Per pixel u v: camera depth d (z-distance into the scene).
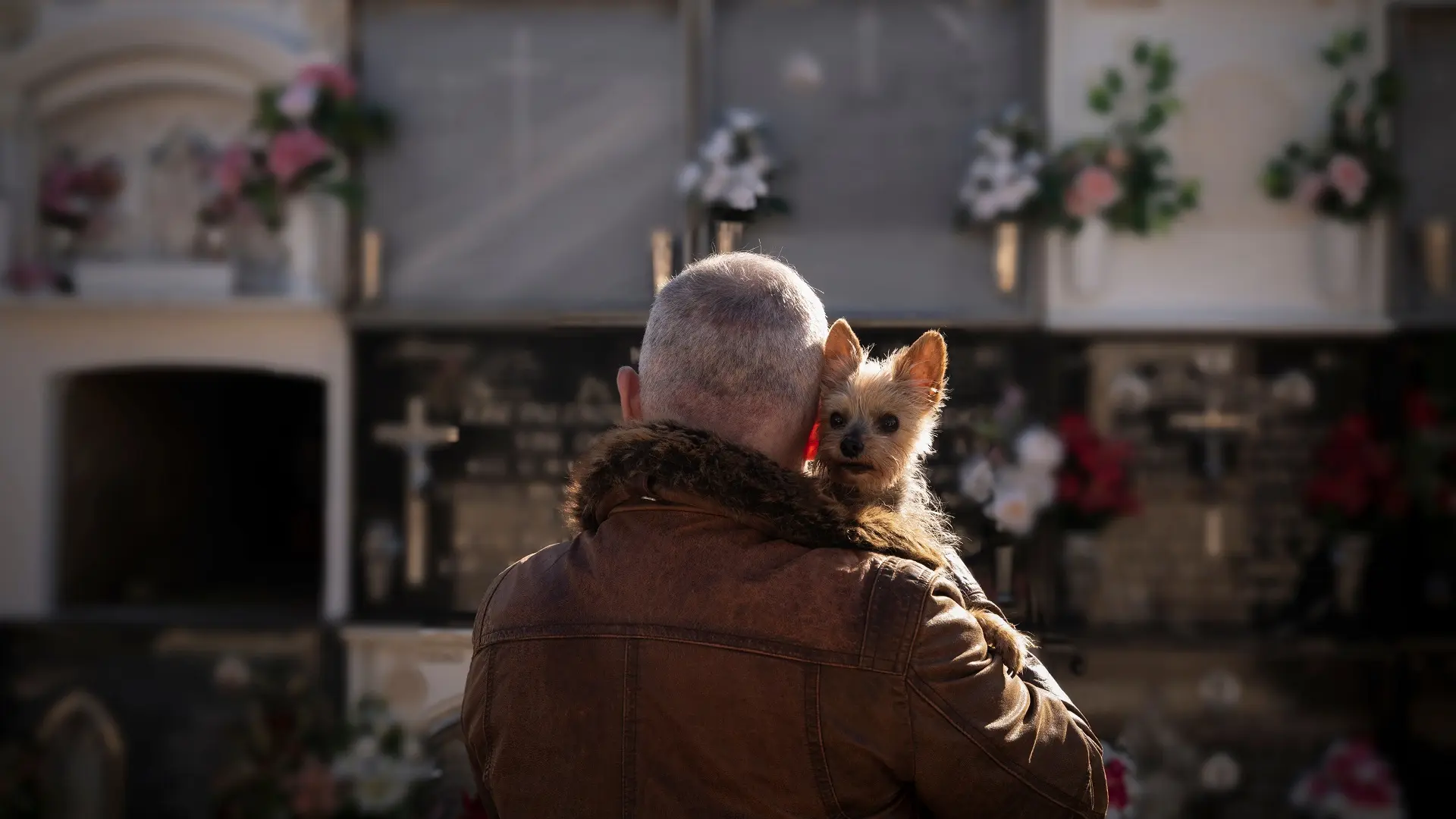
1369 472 4.74
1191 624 4.86
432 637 3.06
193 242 5.04
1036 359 4.80
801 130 4.86
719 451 1.49
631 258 4.88
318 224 4.95
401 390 4.93
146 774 4.84
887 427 1.60
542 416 4.86
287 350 4.95
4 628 4.89
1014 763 1.38
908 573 1.42
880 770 1.39
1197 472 4.87
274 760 4.62
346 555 4.91
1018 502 4.13
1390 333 4.78
